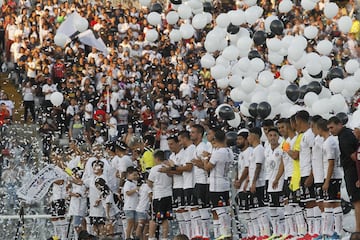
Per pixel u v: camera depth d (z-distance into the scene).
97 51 55.38
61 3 60.41
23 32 57.31
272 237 31.17
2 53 57.41
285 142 30.30
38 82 52.94
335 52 42.47
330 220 29.12
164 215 34.38
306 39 32.47
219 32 32.44
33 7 61.53
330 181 28.95
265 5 45.59
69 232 37.81
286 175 30.61
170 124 50.84
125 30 58.50
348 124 32.22
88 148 38.56
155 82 53.34
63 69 54.38
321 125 29.06
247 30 32.47
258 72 32.72
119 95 52.16
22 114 54.34
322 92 31.44
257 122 39.22
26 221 40.28
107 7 60.53
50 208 39.72
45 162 46.81
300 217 30.30
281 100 32.06
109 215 36.22
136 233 35.56
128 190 35.66
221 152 32.12
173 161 34.09
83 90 52.03
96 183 36.09
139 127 50.88
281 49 31.70
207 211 33.25
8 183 45.62
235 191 35.69
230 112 33.28
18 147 48.78
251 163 31.75
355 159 27.80
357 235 20.92
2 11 59.38
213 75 32.38
